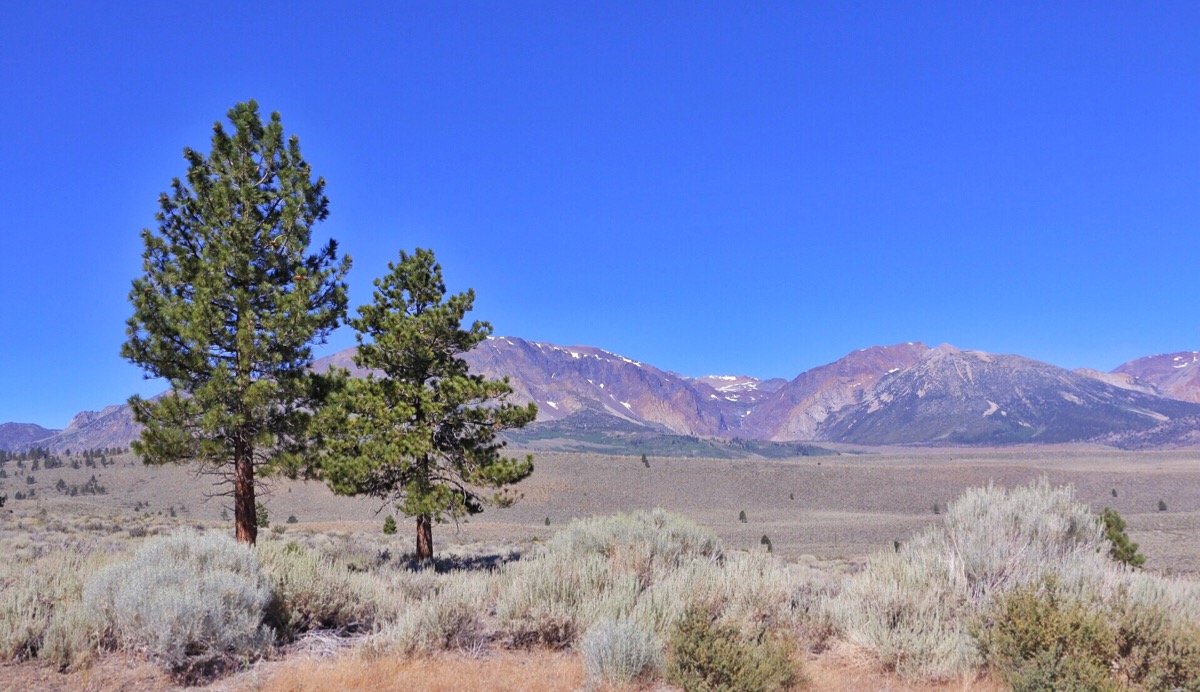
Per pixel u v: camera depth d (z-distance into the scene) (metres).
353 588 11.03
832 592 12.45
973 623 8.61
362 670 8.36
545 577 11.13
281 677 8.12
